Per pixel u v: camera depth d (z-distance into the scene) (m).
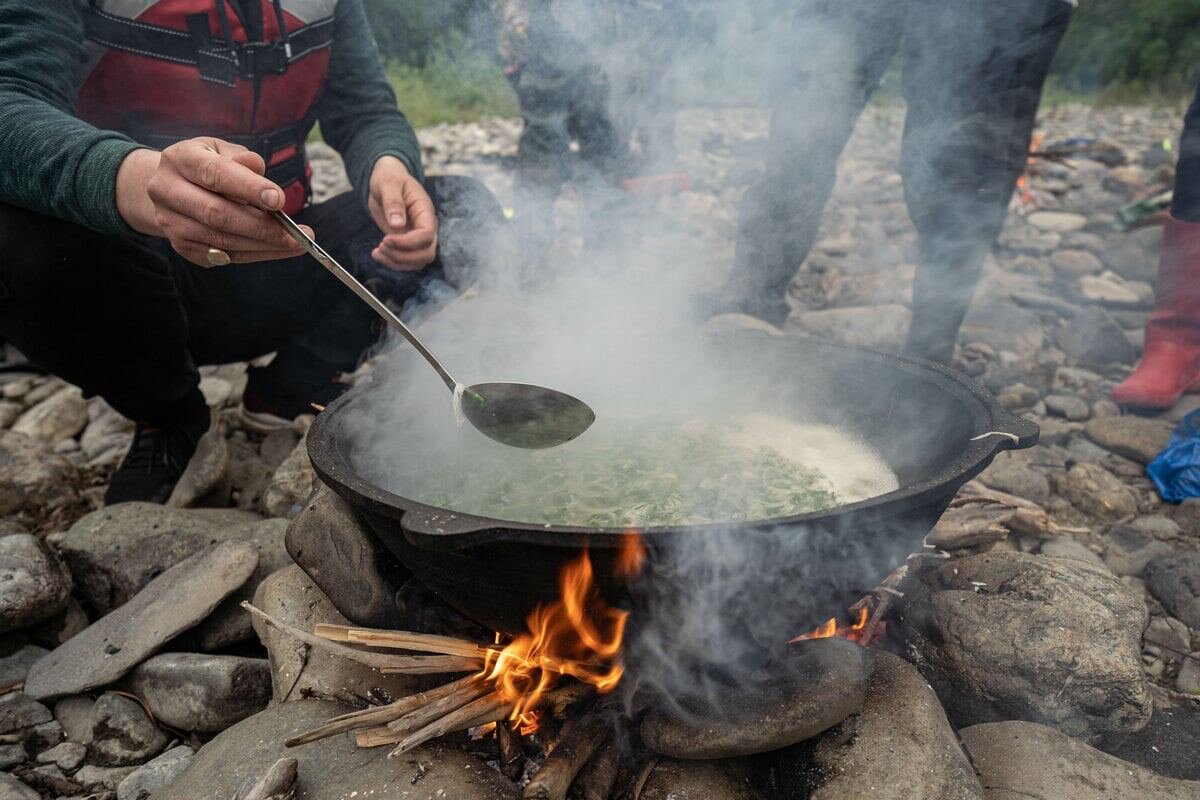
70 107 1.91
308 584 1.88
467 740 1.58
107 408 3.27
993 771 1.47
